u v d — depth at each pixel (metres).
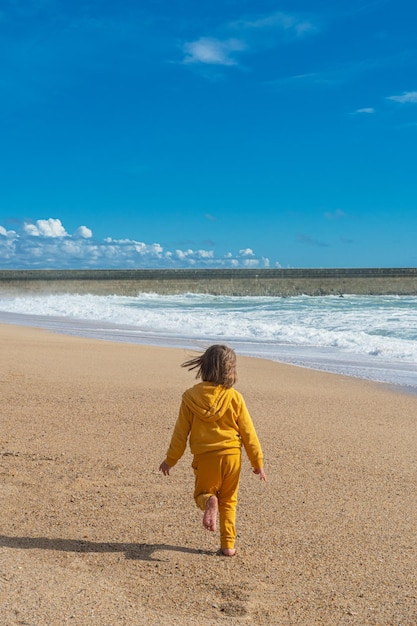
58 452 5.34
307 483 4.74
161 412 7.21
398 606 2.82
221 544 3.39
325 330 20.52
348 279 60.06
